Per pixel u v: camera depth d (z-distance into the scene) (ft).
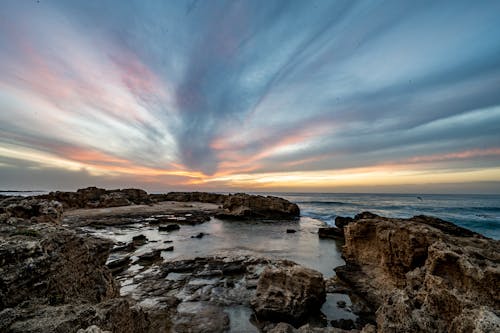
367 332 26.76
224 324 34.04
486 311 17.15
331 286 49.06
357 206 241.14
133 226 121.08
